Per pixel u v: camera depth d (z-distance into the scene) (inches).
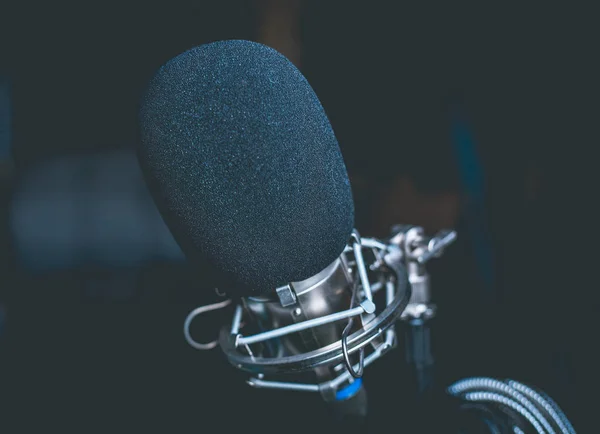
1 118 126.7
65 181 112.9
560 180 94.7
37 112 130.3
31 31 130.0
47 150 127.3
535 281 54.2
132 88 133.9
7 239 90.7
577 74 112.4
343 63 137.5
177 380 38.7
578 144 105.2
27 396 42.6
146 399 37.5
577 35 112.0
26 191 111.1
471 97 124.3
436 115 130.0
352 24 134.8
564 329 38.2
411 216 92.6
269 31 135.0
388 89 132.9
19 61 130.2
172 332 52.5
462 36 125.9
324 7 134.0
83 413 38.4
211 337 45.9
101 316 60.2
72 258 83.1
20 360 49.9
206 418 31.3
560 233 69.8
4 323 60.0
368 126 134.2
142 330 54.4
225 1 132.2
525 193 93.1
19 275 77.4
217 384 36.1
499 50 121.6
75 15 130.3
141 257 82.3
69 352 50.8
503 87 121.0
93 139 130.8
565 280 53.2
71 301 66.2
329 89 139.5
